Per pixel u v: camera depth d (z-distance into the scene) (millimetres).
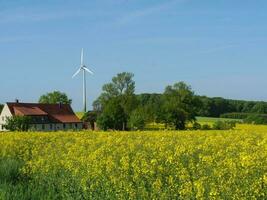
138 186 12164
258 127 61406
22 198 12516
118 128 79562
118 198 12156
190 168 13945
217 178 11492
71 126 98125
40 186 14109
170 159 14469
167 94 91375
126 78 111125
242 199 10359
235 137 28531
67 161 15570
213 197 10391
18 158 21016
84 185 13070
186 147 20125
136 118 73688
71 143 24172
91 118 94125
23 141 26828
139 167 13562
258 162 12977
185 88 91938
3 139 27734
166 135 32062
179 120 77125
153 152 17938
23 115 83750
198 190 10570
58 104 101312
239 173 11750
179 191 11242
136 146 21891
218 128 62438
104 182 13008
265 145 19266
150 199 11539
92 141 23734
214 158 15258
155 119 77062
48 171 15445
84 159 15195
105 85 111688
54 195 13312
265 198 10695
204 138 28516
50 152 20172
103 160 14633
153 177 12648
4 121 94625
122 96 100375
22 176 16219
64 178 14391
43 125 94062
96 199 12680
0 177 15844
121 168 13398
